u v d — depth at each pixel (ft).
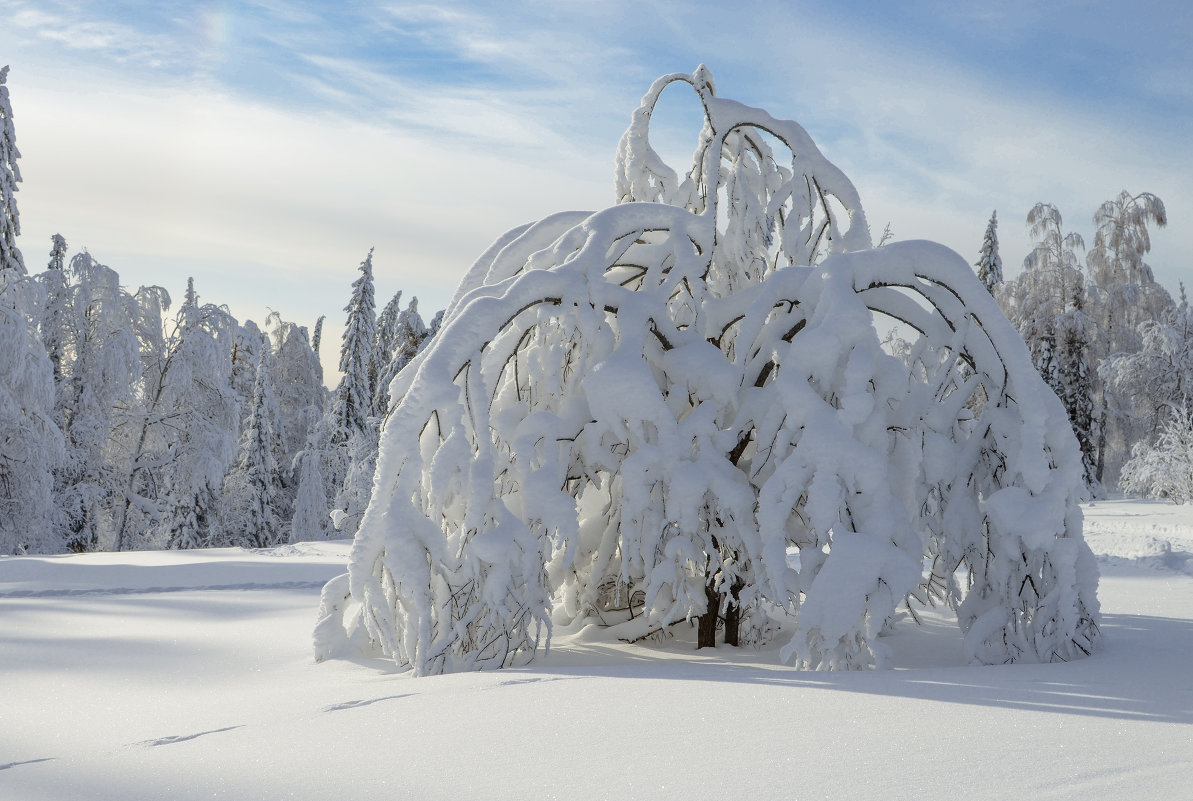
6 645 23.58
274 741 13.62
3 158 90.89
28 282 84.28
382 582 21.77
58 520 91.97
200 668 21.43
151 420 101.45
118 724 15.83
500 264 27.55
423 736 13.24
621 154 30.17
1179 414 98.78
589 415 24.23
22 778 12.25
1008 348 22.91
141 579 39.55
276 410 128.26
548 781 10.79
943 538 25.53
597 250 24.67
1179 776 10.07
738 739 12.23
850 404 21.71
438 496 21.17
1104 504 96.27
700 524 23.38
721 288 29.71
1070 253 127.34
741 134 29.48
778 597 21.21
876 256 23.95
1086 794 9.55
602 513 27.09
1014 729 12.41
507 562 21.33
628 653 24.72
